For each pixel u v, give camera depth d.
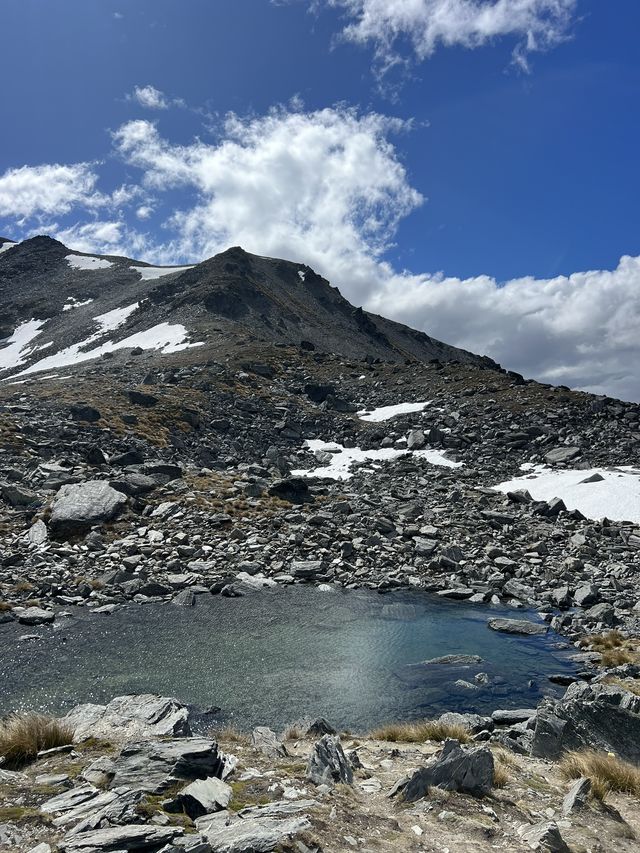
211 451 61.84
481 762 10.54
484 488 54.62
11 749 10.72
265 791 9.11
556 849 7.86
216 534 37.09
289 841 7.09
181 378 85.75
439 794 9.54
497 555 37.47
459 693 19.02
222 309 149.50
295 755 12.16
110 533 35.81
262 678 19.62
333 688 19.06
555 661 22.45
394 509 46.06
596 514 47.25
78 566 31.09
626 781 11.23
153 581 29.39
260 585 30.98
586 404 76.62
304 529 39.03
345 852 7.15
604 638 24.58
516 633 25.88
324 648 22.81
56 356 135.38
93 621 24.80
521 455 65.62
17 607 25.34
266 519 40.03
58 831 7.25
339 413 85.44
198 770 9.39
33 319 175.25
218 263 184.50
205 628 24.48
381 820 8.43
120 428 58.34
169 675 19.55
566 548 39.53
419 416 80.38
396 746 13.67
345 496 48.59
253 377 93.19
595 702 14.27
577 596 30.95
